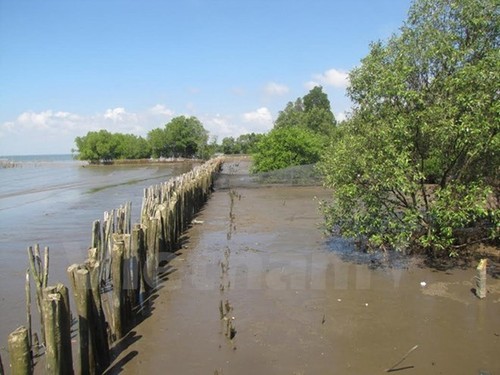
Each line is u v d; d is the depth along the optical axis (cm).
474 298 808
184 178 1770
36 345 648
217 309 786
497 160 924
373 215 982
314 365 602
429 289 857
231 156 8519
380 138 942
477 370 586
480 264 805
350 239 1248
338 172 996
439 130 864
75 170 7038
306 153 2984
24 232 1506
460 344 651
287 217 1658
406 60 959
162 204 1163
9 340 452
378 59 1019
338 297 830
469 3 959
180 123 10156
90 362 570
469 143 885
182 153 10388
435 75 959
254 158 3206
